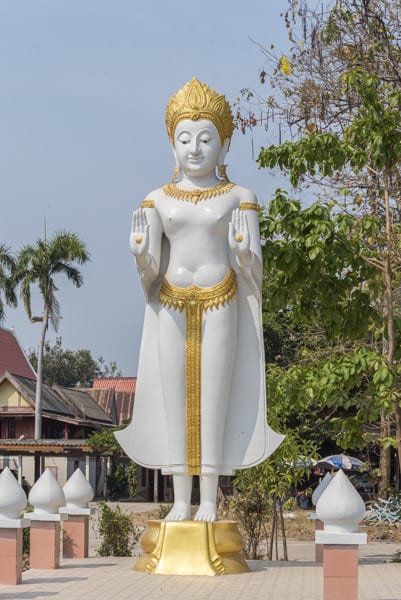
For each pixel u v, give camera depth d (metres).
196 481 35.22
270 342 33.91
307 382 13.79
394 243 15.63
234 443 11.70
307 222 13.69
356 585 8.77
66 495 13.37
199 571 10.80
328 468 32.09
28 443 39.34
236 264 11.73
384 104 15.29
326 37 20.17
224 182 11.89
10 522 10.41
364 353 13.15
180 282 11.54
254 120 20.83
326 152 13.68
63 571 11.51
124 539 15.33
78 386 78.69
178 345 11.52
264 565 12.31
